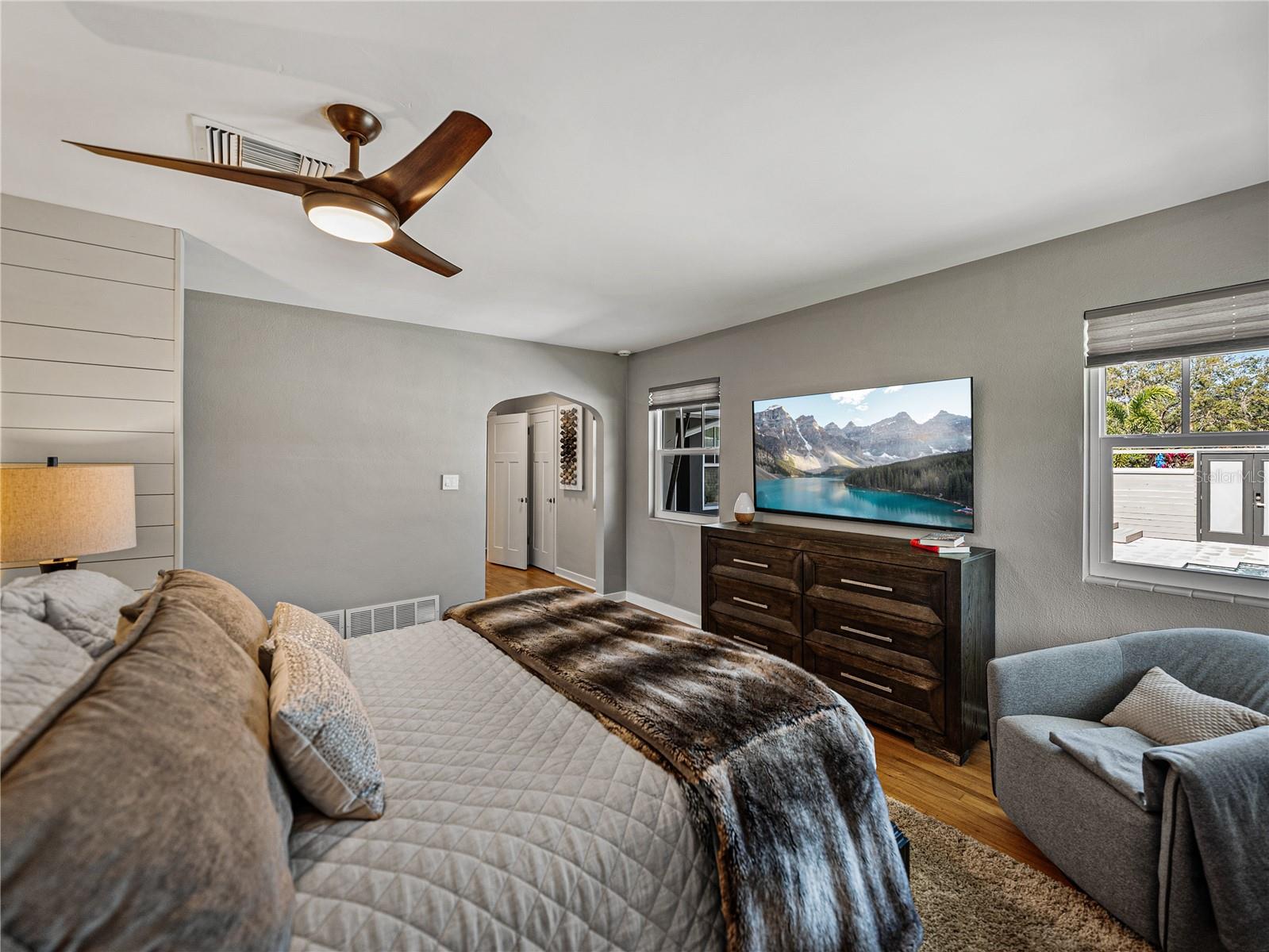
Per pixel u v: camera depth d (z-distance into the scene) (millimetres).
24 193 2129
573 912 1026
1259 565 2104
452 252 2727
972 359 2863
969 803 2236
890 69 1463
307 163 1916
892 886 1431
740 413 4176
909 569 2666
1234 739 1498
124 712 786
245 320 3506
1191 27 1305
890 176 2012
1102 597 2445
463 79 1499
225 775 803
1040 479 2629
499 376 4566
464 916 950
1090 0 1231
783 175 1998
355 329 3898
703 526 3760
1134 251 2340
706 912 1166
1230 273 2111
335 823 1100
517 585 6117
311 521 3746
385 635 2256
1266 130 1719
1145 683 1985
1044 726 1938
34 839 606
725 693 1601
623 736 1433
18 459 2146
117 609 1492
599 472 5238
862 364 3365
